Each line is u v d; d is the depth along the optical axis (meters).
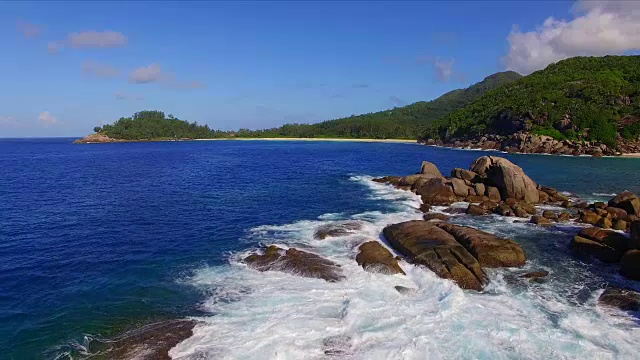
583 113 123.62
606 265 25.09
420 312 18.62
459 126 165.75
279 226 34.03
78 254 27.31
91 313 19.20
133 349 15.93
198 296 20.75
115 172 73.44
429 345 15.91
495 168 45.06
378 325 17.41
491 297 20.52
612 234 26.62
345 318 17.95
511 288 21.59
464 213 38.09
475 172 49.50
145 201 45.09
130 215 38.31
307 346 15.91
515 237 30.67
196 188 54.25
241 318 18.25
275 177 65.56
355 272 23.09
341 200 45.31
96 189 53.53
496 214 37.88
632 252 23.23
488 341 16.28
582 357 15.34
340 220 35.62
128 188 54.34
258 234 31.61
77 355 15.84
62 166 85.75
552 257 26.38
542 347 15.95
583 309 19.38
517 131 132.75
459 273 22.12
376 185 56.19
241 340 16.39
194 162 93.62
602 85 145.38
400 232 28.00
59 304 20.14
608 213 35.62
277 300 19.97
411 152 127.88
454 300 19.59
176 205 42.84
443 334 16.73
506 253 24.61
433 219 35.19
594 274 23.67
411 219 36.03
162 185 57.00
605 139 115.81
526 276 23.08
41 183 59.25
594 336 16.88
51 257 26.75
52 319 18.66
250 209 40.84
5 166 85.94
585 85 146.50
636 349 15.91
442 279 21.95
